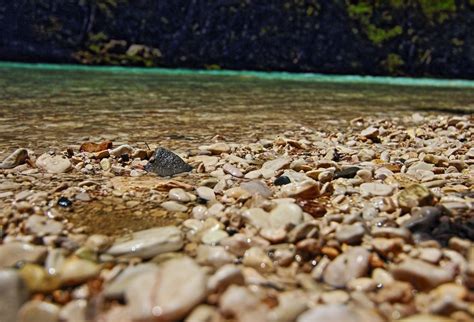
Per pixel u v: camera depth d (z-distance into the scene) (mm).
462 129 1144
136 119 1256
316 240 368
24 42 5660
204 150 795
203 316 258
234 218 421
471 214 440
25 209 431
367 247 366
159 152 652
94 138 932
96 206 475
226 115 1431
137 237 380
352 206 480
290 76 5293
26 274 302
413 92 3191
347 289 314
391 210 459
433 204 459
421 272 307
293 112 1593
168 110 1507
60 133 982
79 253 350
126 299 278
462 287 297
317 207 457
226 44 6367
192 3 6164
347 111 1701
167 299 266
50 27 5723
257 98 2143
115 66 5844
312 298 299
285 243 377
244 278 302
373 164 707
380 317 262
